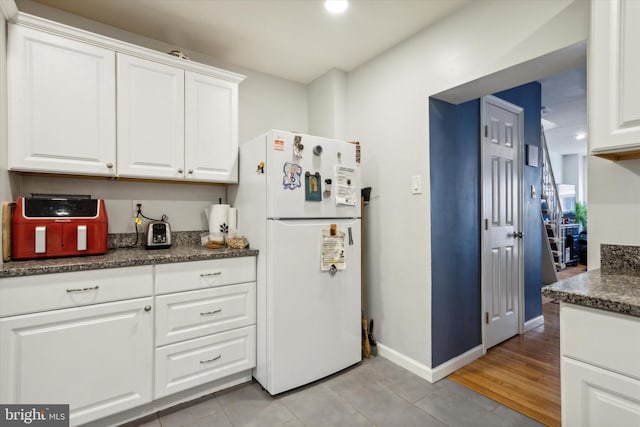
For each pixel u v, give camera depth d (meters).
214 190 2.59
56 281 1.50
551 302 4.00
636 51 1.12
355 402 1.90
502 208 2.79
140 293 1.71
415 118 2.25
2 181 1.57
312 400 1.93
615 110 1.17
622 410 0.95
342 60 2.66
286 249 1.99
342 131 2.83
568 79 3.14
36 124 1.67
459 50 1.97
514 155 2.95
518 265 2.99
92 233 1.81
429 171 2.16
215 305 1.96
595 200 1.44
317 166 2.13
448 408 1.84
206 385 1.98
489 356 2.52
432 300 2.16
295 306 2.02
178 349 1.83
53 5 1.96
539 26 1.60
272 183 1.95
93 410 1.59
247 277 2.09
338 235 2.21
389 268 2.46
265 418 1.75
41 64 1.68
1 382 1.39
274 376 1.94
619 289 1.07
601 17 1.20
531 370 2.29
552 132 5.50
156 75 2.03
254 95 2.84
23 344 1.43
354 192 2.32
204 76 2.22
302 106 3.12
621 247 1.36
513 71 1.78
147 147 2.00
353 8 1.98
